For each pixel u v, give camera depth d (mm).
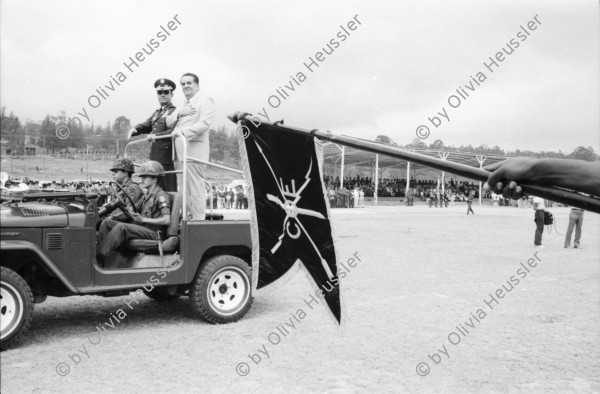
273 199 3000
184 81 7371
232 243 6539
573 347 5414
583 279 9445
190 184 7277
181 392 4113
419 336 5734
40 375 4457
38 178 34594
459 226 23047
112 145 39312
